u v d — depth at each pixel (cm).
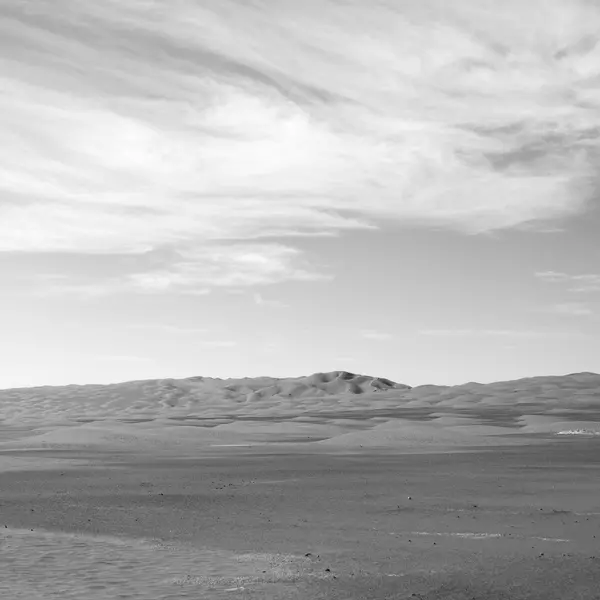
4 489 3180
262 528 2142
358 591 1424
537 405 18825
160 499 2808
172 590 1417
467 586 1463
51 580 1485
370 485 3303
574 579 1512
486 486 3256
